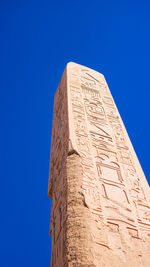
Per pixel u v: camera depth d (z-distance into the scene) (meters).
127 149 7.14
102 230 4.78
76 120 7.21
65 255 4.35
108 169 6.19
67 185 5.36
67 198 5.12
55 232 5.48
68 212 4.87
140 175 6.54
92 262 4.12
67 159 5.96
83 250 4.25
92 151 6.45
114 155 6.71
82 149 6.32
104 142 6.95
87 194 5.26
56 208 5.85
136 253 4.68
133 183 6.18
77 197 5.10
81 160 5.98
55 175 6.93
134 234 5.03
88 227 4.61
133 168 6.62
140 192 6.05
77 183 5.37
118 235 4.85
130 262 4.48
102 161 6.33
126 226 5.09
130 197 5.77
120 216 5.21
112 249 4.55
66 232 4.61
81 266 4.05
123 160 6.69
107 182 5.82
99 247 4.47
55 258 5.09
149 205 5.82
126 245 4.73
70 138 6.45
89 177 5.69
